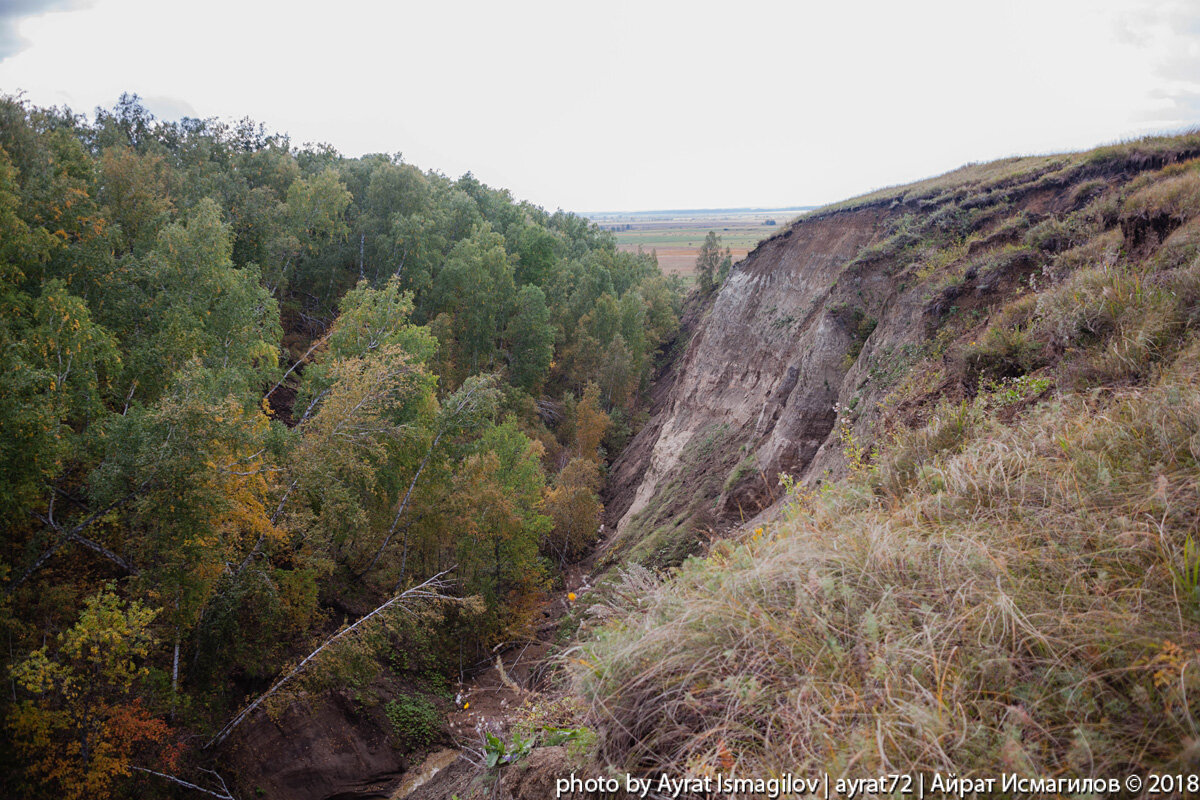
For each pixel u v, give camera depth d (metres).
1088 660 3.05
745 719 3.28
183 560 15.38
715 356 33.75
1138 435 4.87
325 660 19.34
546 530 27.28
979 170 24.17
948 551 3.94
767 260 33.09
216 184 41.19
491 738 5.28
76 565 17.88
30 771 13.72
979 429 6.62
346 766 19.58
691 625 3.80
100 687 15.42
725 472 25.34
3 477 13.80
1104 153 17.45
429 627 22.86
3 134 23.14
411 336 26.97
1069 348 8.08
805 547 4.26
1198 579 3.29
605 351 52.00
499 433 28.52
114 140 42.25
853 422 16.03
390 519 25.12
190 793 16.83
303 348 41.25
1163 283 7.86
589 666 4.01
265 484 18.11
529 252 56.88
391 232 46.75
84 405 17.75
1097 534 3.89
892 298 19.00
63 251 22.27
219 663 19.22
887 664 3.19
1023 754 2.59
